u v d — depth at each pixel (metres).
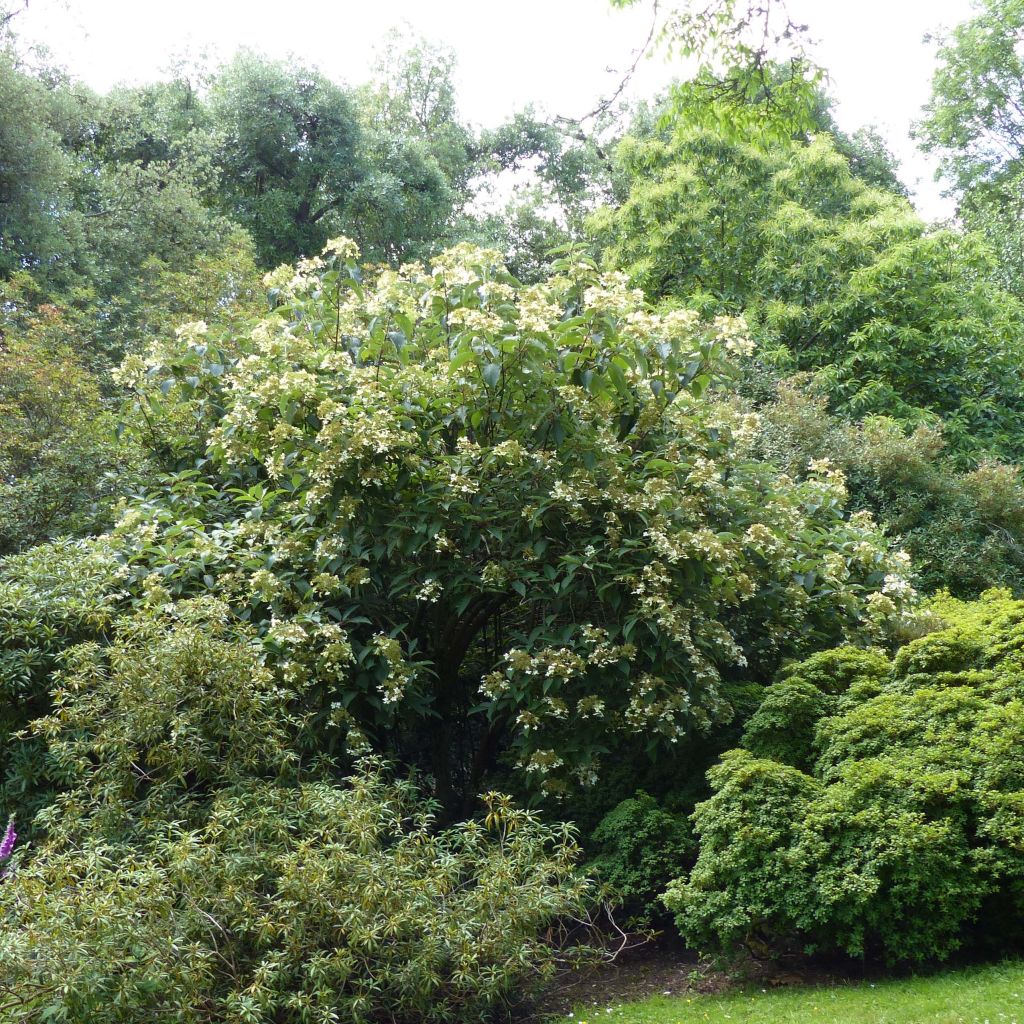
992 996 3.89
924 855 4.21
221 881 4.05
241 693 4.90
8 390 8.50
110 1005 3.51
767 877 4.51
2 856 3.97
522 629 6.34
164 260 16.39
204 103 21.19
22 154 14.81
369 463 5.41
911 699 5.00
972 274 14.16
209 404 6.88
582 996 4.72
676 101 8.10
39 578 5.72
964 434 11.81
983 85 22.16
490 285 5.88
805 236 13.65
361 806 4.48
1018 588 9.04
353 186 20.16
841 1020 3.87
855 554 6.64
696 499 5.82
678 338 5.70
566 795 5.67
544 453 5.54
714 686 5.67
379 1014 4.24
